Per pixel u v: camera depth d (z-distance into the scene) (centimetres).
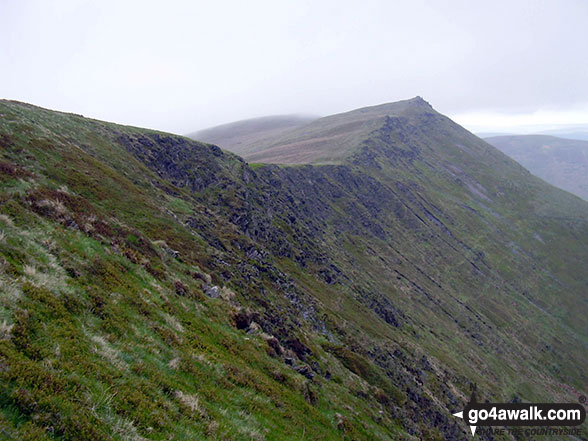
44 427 758
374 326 7412
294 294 5616
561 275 19050
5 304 1063
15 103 5422
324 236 11444
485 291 15838
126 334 1460
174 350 1630
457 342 10756
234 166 9088
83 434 809
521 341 13538
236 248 5638
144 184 5494
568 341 14638
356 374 4509
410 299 11662
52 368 943
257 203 8531
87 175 4200
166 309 2036
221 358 1934
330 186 15838
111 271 1917
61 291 1364
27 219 1823
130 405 1029
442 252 16938
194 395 1360
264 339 2852
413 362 6912
